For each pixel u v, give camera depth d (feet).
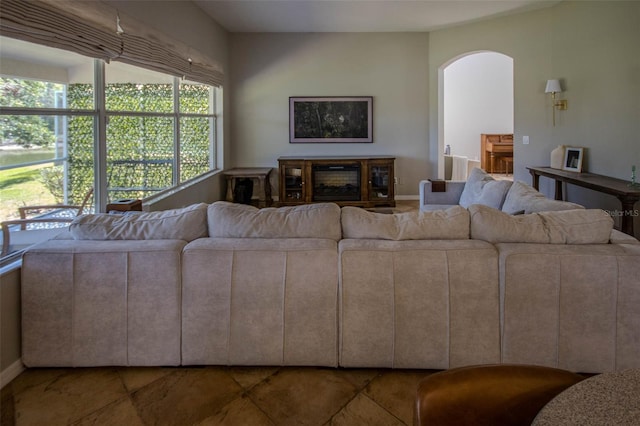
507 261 6.57
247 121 22.90
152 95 13.73
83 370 7.02
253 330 6.93
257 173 20.94
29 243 8.21
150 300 6.91
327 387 6.58
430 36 22.11
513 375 3.48
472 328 6.74
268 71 22.58
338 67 22.54
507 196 10.95
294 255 6.84
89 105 10.28
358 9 17.94
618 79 14.14
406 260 6.73
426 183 14.89
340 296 6.84
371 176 21.70
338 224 7.29
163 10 13.41
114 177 11.38
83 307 6.89
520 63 18.66
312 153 23.15
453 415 3.39
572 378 3.46
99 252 6.87
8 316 6.67
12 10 6.76
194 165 18.07
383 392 6.45
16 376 6.82
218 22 19.92
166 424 5.74
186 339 6.97
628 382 2.93
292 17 19.16
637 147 13.35
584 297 6.51
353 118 22.84
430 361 6.85
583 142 16.03
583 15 15.80
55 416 5.88
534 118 18.43
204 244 6.98
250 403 6.20
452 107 33.91
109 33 9.84
